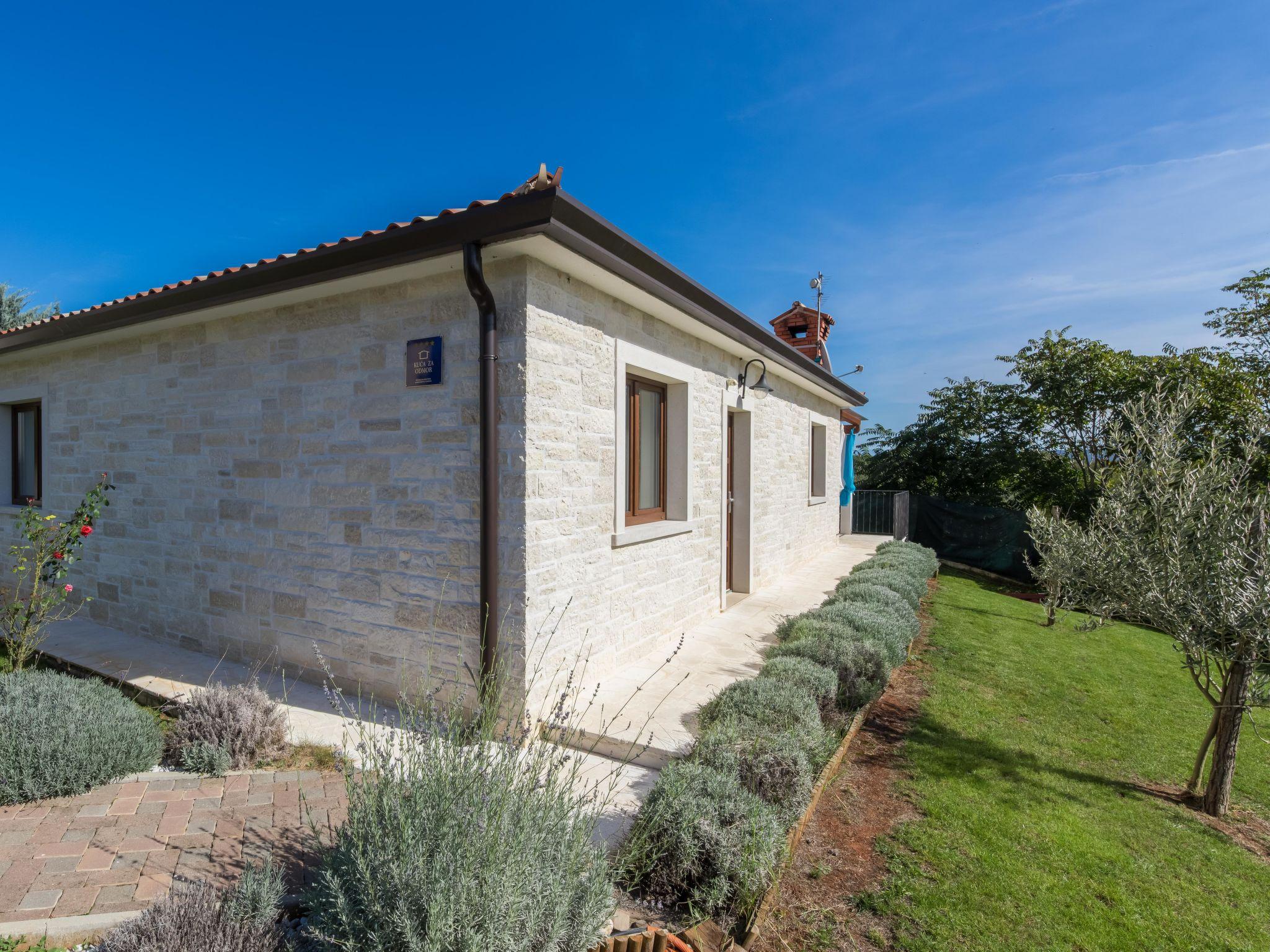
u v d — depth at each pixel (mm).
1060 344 14336
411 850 1919
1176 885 3080
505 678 3330
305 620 4770
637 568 5285
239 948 1890
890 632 5621
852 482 15477
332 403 4590
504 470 3828
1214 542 3777
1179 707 6035
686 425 6094
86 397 6406
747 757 3098
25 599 6965
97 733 3211
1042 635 8391
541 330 3896
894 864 2965
